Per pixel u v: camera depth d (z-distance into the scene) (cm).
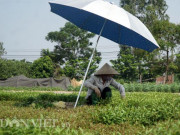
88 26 1250
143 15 6356
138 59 5375
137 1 6512
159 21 4525
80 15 1204
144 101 944
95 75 1042
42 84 4372
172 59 4675
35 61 5669
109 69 1027
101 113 709
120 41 1223
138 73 5419
